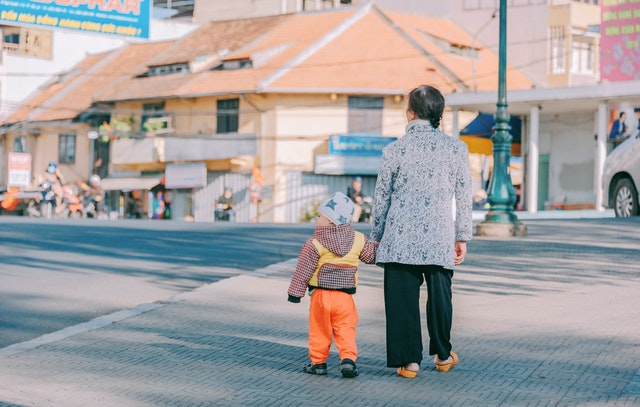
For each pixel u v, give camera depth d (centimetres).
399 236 661
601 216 2392
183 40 5197
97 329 898
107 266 1412
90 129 5131
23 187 5138
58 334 877
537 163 3334
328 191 4406
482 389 640
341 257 675
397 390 642
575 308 939
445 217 665
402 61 4428
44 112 5228
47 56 5666
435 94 680
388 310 673
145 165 4894
